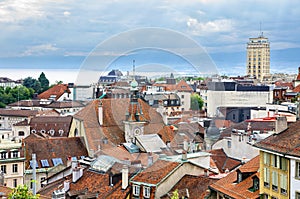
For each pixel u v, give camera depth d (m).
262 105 122.19
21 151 70.44
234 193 42.44
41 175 69.38
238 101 120.75
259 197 42.53
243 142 64.06
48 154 71.00
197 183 40.62
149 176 37.69
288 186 40.19
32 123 104.62
